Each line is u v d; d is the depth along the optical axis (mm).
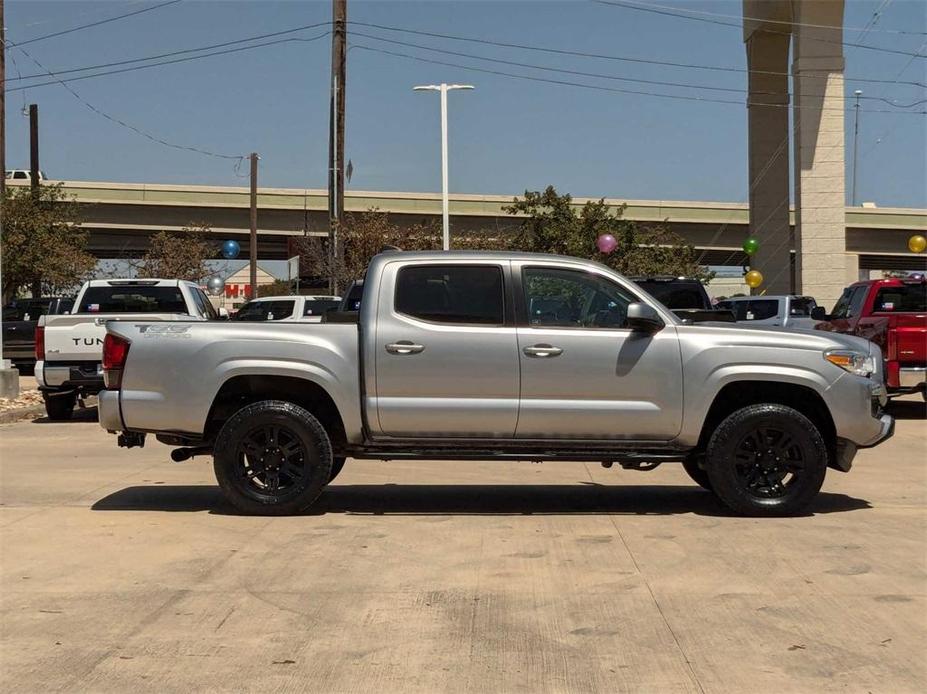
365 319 7719
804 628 5262
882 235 66375
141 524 7684
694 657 4855
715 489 7863
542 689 4477
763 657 4852
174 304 15297
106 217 58625
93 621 5410
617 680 4578
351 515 8086
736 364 7688
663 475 10367
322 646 5023
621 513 8195
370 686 4512
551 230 37094
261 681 4574
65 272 33031
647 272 37906
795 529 7523
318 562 6582
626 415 7672
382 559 6660
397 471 10617
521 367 7629
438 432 7738
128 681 4578
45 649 4988
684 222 63312
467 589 5984
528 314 7746
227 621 5402
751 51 46281
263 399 8016
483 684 4531
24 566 6492
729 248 65188
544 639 5117
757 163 46375
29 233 32062
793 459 7852
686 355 7672
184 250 48844
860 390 7762
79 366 14312
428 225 51812
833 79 37000
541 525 7719
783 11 42438
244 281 81000
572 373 7637
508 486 9609
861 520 7848
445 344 7641
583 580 6160
